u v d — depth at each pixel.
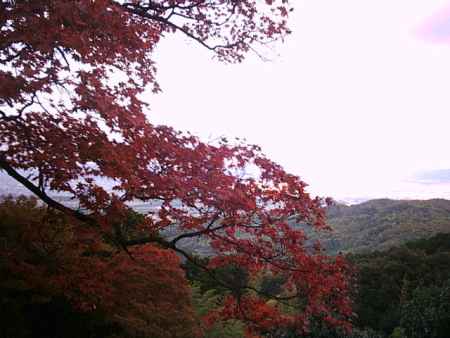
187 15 5.46
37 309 5.05
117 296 5.08
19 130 3.40
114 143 3.19
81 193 3.73
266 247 4.16
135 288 5.35
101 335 5.25
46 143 3.33
